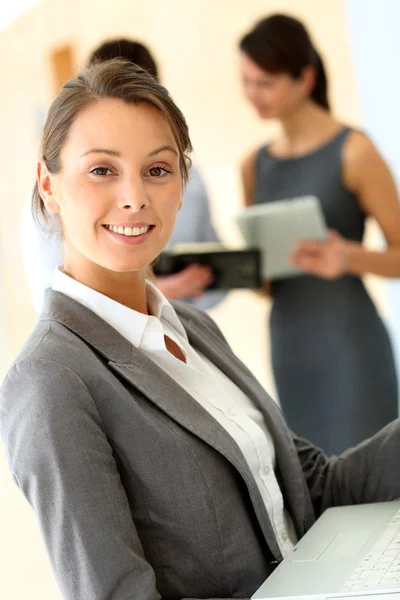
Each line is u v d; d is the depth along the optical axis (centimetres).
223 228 443
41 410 111
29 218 207
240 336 450
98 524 110
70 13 468
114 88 122
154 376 123
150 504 120
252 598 110
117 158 121
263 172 337
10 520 377
